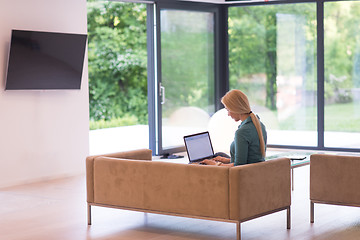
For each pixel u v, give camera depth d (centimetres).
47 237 560
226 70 1154
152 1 1017
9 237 562
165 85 1055
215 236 556
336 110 1060
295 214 636
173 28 1062
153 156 1048
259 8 1116
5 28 798
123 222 613
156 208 560
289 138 1109
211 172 527
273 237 548
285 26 1095
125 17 1900
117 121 1917
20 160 826
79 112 902
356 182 576
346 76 1048
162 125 1053
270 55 1115
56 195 753
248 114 561
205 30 1126
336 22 1046
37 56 819
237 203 516
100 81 1881
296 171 906
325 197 592
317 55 1065
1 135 803
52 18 856
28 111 833
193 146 661
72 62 862
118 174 579
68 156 888
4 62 800
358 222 600
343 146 1060
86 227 595
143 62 1930
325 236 550
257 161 558
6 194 762
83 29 899
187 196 541
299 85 1091
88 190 603
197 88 1117
